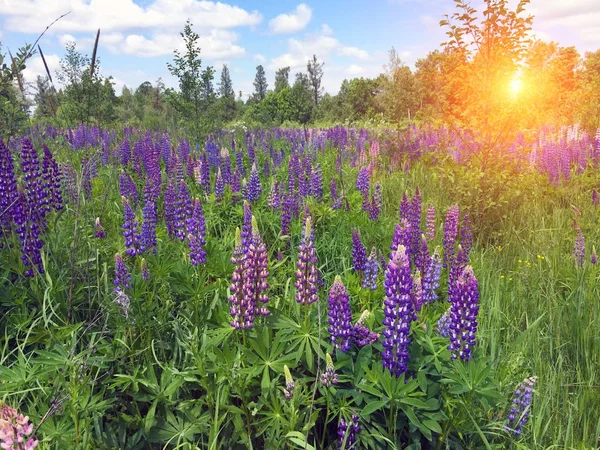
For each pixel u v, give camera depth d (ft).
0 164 4.89
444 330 4.25
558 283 6.68
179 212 6.39
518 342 4.95
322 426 3.77
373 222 7.75
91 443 3.31
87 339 4.21
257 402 3.69
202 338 4.07
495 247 8.32
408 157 14.55
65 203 6.74
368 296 5.00
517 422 3.80
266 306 3.92
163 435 3.43
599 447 3.97
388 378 3.25
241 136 20.34
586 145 14.70
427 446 3.68
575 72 47.26
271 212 8.34
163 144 14.07
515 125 9.50
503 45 9.08
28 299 4.59
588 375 4.73
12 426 2.13
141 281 4.37
